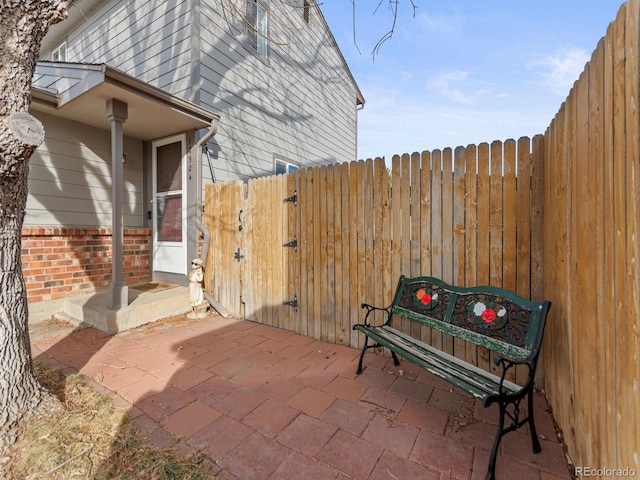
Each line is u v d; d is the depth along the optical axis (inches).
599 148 53.1
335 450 72.6
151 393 96.6
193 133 190.4
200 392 97.6
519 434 78.4
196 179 189.0
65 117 171.6
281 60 285.3
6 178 72.1
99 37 251.6
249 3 238.2
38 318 160.1
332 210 140.6
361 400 93.6
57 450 70.6
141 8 219.9
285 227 158.1
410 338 103.1
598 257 54.1
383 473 66.0
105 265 189.2
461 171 109.8
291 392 98.0
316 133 345.7
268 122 266.1
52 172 169.0
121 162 153.2
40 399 82.5
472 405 91.0
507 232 102.3
